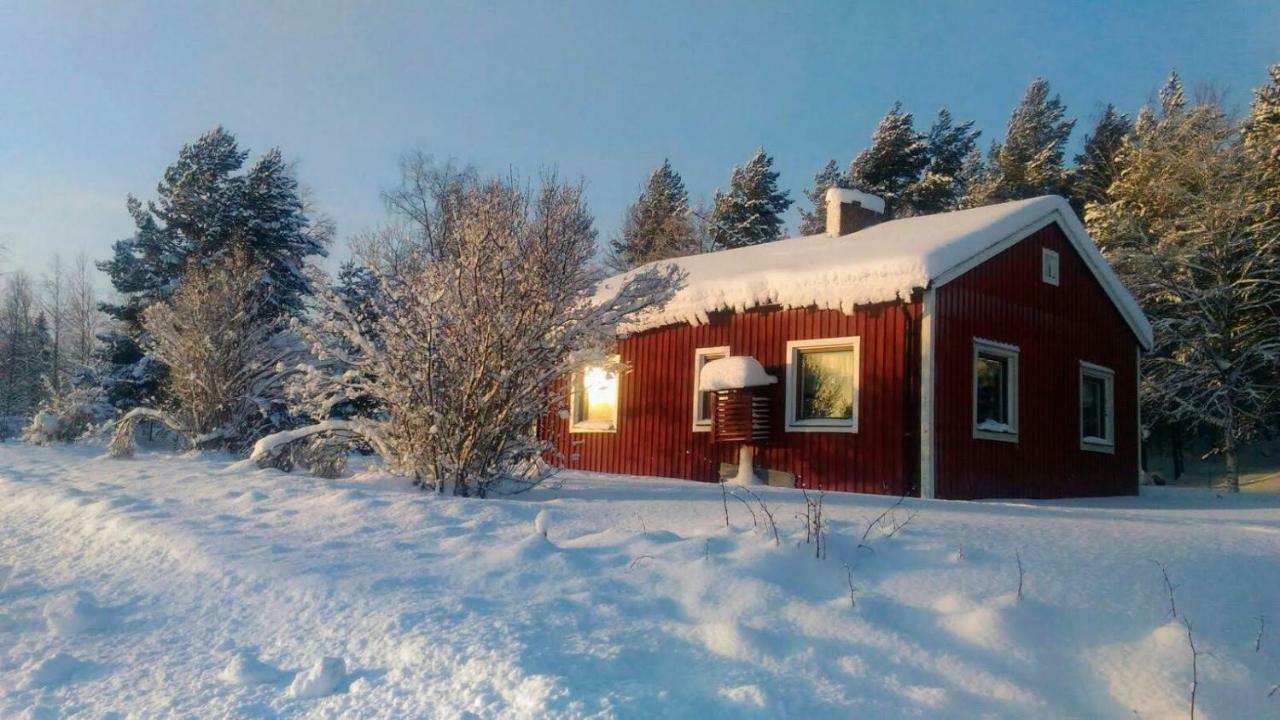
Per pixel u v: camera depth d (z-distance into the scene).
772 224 49.09
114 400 30.47
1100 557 5.84
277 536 6.80
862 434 13.67
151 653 4.80
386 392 9.64
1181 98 37.38
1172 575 5.51
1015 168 47.84
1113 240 30.59
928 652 4.38
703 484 12.55
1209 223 27.22
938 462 13.02
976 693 4.09
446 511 7.57
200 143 34.12
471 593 5.23
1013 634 4.54
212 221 33.06
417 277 9.95
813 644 4.40
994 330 14.57
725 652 4.32
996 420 14.76
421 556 6.11
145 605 5.57
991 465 14.15
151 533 6.98
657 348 16.77
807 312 14.56
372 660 4.43
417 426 9.52
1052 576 5.34
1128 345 18.61
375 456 12.89
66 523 7.99
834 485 13.90
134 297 33.94
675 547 5.77
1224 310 27.00
